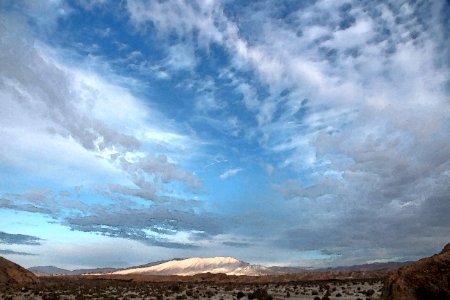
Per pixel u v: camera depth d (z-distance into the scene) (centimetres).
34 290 5441
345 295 4225
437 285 1988
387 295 2152
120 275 14025
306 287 6419
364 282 7238
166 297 4641
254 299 4069
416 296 2025
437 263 2078
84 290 5806
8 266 7262
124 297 4488
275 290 5691
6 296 4566
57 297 4341
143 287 7131
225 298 4322
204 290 5944
